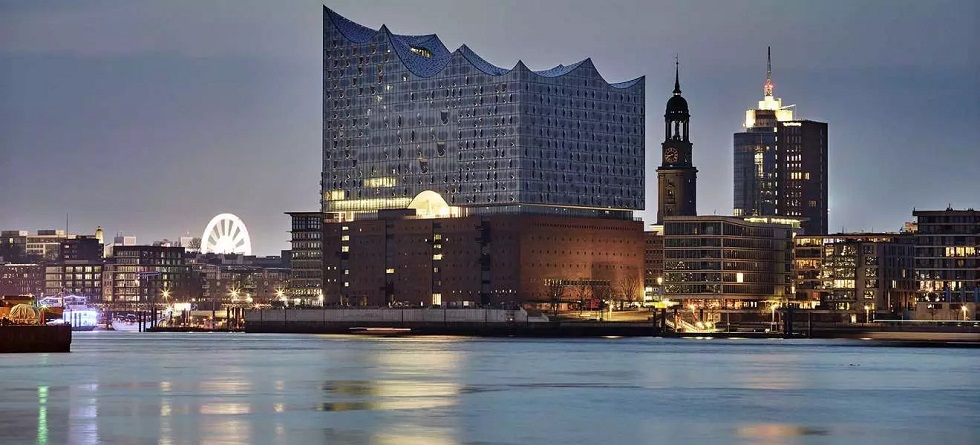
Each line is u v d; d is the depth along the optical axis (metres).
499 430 117.00
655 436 114.31
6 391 153.62
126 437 111.38
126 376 181.00
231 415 127.75
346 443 108.38
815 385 170.50
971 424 123.75
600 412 133.00
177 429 116.44
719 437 114.12
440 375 190.62
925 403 144.12
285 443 108.25
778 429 119.44
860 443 111.00
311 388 161.75
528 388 163.75
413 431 115.94
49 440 109.62
